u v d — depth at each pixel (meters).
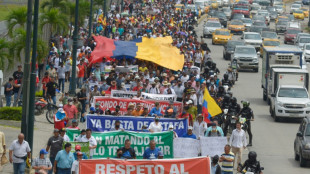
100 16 85.31
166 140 28.44
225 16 125.56
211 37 106.31
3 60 41.28
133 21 93.44
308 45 86.81
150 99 37.22
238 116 38.03
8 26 45.16
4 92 41.16
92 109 33.22
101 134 28.14
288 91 48.06
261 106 53.19
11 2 85.38
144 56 51.97
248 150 37.03
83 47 63.28
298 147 34.09
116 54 51.75
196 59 65.25
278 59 55.38
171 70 54.31
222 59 82.44
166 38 62.94
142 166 23.41
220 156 28.19
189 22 112.88
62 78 49.94
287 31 105.00
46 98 42.84
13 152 26.12
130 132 28.31
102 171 23.28
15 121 37.47
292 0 194.00
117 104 37.09
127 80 45.31
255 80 67.69
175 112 35.62
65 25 53.53
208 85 47.41
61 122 33.22
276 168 32.91
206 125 31.97
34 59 29.17
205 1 147.88
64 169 24.84
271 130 43.59
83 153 25.58
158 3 126.94
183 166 23.47
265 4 156.38
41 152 24.67
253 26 107.00
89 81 44.22
